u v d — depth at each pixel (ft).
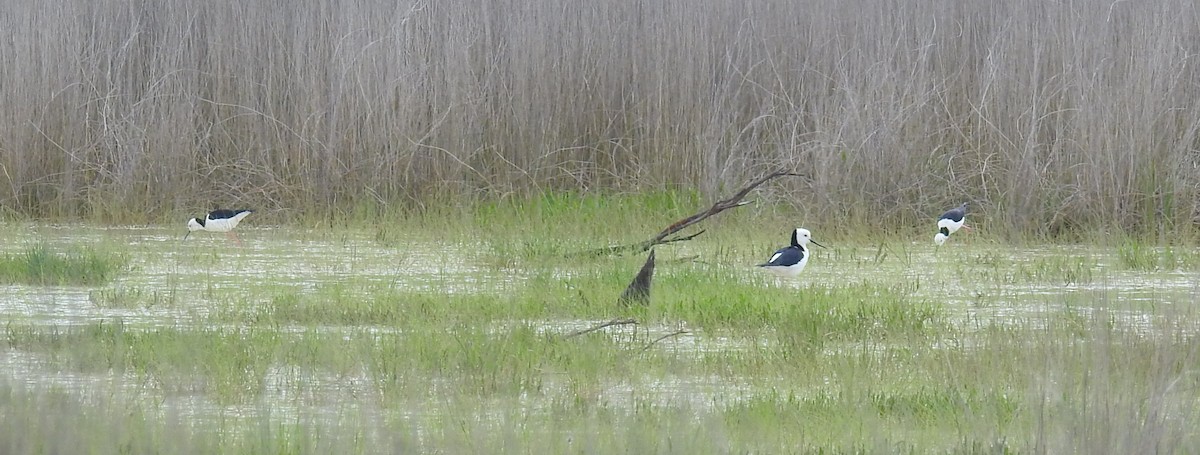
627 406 25.98
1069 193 53.93
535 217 55.06
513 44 59.41
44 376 28.17
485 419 24.48
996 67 55.98
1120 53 55.72
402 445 22.34
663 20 59.57
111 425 22.16
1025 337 30.96
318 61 58.29
